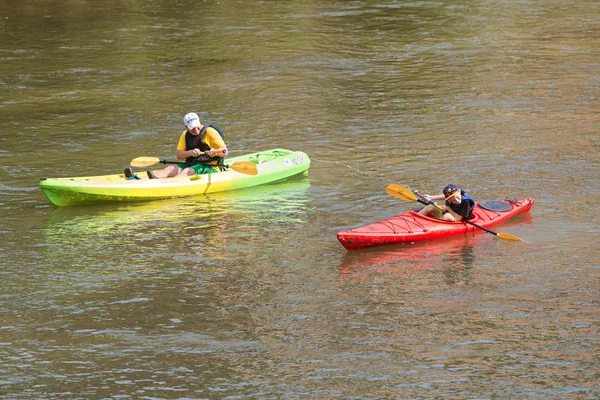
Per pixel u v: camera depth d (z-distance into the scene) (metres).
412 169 43.28
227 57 74.19
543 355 23.97
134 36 84.12
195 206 38.34
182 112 57.00
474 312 26.86
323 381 22.88
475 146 47.16
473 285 28.94
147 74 68.44
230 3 104.25
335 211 37.34
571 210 36.25
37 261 31.84
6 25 91.44
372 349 24.61
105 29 88.06
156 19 93.69
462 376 22.94
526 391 22.12
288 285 29.38
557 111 54.41
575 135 48.78
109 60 73.81
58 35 85.50
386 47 76.94
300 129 52.19
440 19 90.19
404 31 84.12
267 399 22.05
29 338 25.66
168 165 42.16
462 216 34.19
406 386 22.50
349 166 44.34
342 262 31.38
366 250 32.53
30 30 88.44
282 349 24.73
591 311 26.69
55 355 24.59
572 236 33.25
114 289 29.27
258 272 30.58
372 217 36.44
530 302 27.47
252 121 54.41
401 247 32.78
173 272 30.72
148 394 22.41
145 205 38.59
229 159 43.41
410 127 51.78
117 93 62.44
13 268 31.19
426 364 23.64
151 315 27.20
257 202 38.78
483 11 94.38
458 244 32.94
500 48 75.19
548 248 32.12
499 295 28.06
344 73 67.38
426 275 29.92
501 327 25.77
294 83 64.44
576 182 40.16
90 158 46.75
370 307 27.44
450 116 54.06
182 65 71.44
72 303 28.17
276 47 77.88
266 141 49.81
